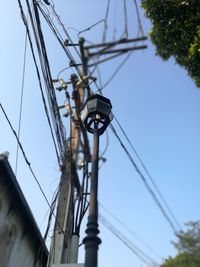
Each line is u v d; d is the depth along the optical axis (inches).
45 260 404.2
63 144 350.0
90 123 311.9
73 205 399.9
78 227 408.8
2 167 303.7
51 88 366.3
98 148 287.3
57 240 380.2
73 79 289.6
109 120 314.3
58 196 397.4
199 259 240.1
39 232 374.0
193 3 389.4
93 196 253.4
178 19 393.4
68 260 385.7
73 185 388.8
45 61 356.2
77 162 234.1
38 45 348.2
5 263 328.2
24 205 338.0
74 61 353.4
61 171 362.3
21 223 349.4
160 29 400.2
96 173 266.5
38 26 343.9
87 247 227.8
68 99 385.1
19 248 353.7
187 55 390.9
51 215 392.2
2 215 320.5
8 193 320.8
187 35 387.9
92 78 285.7
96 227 237.1
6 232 328.8
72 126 292.8
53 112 367.2
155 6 399.9
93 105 311.7
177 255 246.8
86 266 220.1
